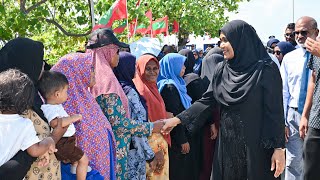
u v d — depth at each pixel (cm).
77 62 347
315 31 518
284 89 534
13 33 671
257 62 358
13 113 247
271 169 353
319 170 424
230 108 363
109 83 369
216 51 589
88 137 339
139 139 408
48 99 301
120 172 388
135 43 692
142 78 452
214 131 490
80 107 339
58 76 303
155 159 434
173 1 1923
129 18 1021
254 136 353
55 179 291
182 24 2267
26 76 251
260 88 351
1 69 279
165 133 405
